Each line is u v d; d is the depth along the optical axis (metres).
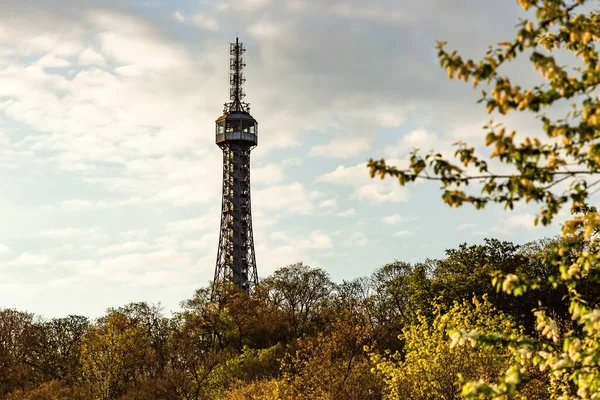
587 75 9.46
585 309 10.89
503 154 9.57
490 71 9.20
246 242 169.62
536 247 83.56
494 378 27.52
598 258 10.19
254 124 178.12
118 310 102.75
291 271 120.88
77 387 79.88
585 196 9.43
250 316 111.00
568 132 9.11
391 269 106.69
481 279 74.38
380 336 48.34
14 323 98.69
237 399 50.03
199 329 102.94
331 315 94.12
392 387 30.81
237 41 185.25
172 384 65.50
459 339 11.30
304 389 35.69
